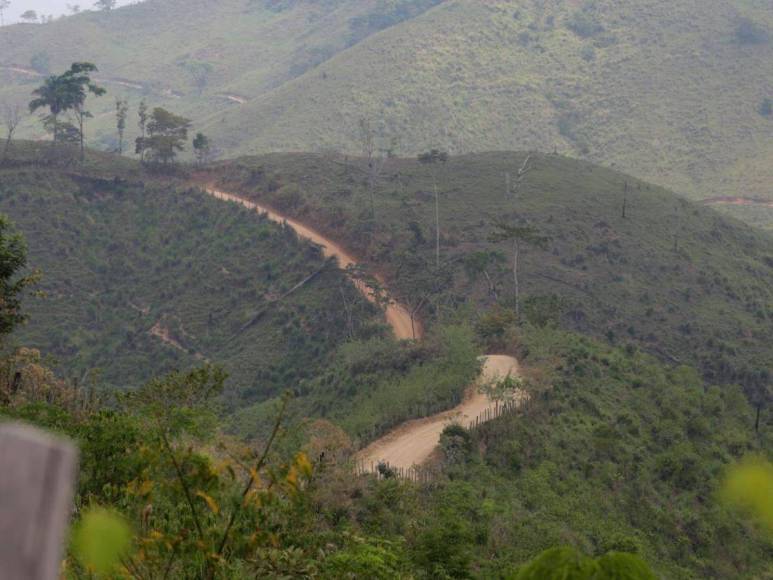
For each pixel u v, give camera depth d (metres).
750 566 39.06
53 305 92.94
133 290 97.19
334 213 100.44
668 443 48.03
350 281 87.62
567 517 34.09
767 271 101.94
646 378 55.78
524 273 90.31
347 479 21.11
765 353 83.50
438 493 27.94
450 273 86.12
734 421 56.66
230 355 84.75
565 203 107.62
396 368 56.50
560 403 47.44
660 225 105.69
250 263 96.31
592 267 94.81
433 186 113.00
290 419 53.53
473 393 48.97
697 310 90.00
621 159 193.62
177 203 108.75
